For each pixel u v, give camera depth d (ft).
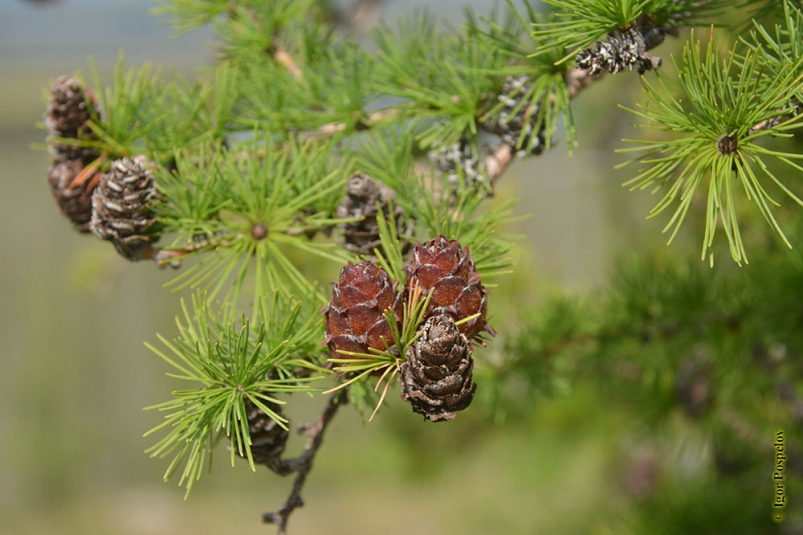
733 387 1.82
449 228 1.35
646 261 1.82
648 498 2.25
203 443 1.24
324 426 1.34
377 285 1.21
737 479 1.99
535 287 2.19
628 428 2.39
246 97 1.60
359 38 2.28
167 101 1.56
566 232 4.68
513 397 2.22
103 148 1.45
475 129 1.46
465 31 1.46
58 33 4.99
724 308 1.70
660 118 1.23
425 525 5.42
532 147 1.44
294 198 1.39
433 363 1.16
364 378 1.30
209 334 1.25
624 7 1.25
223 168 1.44
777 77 1.21
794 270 1.65
